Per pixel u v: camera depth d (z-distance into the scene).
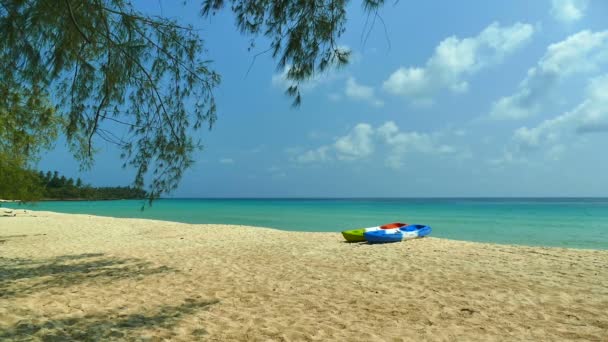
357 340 4.37
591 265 8.81
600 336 4.46
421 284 7.05
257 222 29.55
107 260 9.73
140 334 4.51
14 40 3.90
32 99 6.29
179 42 5.79
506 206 71.00
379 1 3.55
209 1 4.15
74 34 4.34
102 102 5.12
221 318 5.15
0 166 12.48
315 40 4.20
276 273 8.12
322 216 37.62
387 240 13.25
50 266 8.92
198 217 35.22
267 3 4.17
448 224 27.25
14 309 5.33
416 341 4.34
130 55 5.23
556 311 5.42
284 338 4.43
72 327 4.69
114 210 49.12
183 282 7.30
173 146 6.09
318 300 6.06
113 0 4.96
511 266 8.70
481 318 5.15
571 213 43.47
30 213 32.81
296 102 4.31
